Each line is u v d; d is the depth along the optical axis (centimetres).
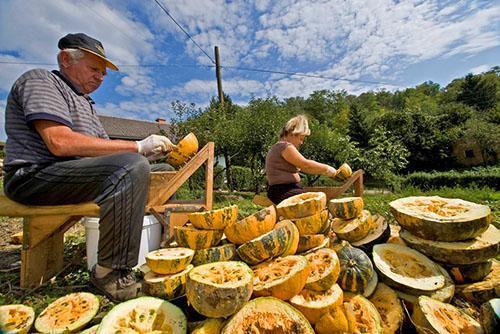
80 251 232
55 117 152
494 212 375
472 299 136
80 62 185
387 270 137
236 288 100
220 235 162
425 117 2367
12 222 387
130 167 152
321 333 112
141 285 148
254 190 1216
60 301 138
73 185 155
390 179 1206
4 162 156
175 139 1078
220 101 1248
